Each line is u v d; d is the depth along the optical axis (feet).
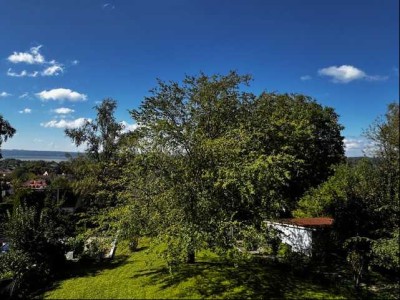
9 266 54.70
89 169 118.01
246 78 65.72
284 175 57.93
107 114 132.05
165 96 60.49
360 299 47.29
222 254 49.93
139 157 55.42
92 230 62.34
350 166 86.33
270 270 58.49
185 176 55.21
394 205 49.85
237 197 54.54
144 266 61.93
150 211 55.88
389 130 49.24
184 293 48.42
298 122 71.26
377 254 48.55
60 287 54.60
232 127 59.72
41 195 107.86
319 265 62.95
